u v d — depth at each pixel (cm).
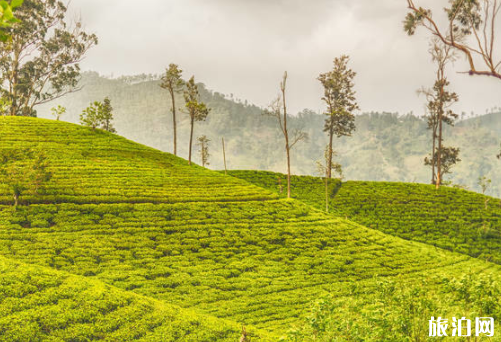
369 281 4331
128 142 8212
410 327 1362
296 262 4628
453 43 1234
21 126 7594
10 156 5981
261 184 8744
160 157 7881
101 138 7956
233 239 4912
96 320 2648
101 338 2525
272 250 4847
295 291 3975
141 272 3938
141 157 7519
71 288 2900
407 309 1403
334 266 4612
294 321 3359
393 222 7038
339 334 1451
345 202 7919
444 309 1388
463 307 1384
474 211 7444
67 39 10431
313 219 5869
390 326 1384
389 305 1454
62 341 2406
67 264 3806
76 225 4572
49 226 4466
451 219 7150
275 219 5650
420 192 8425
